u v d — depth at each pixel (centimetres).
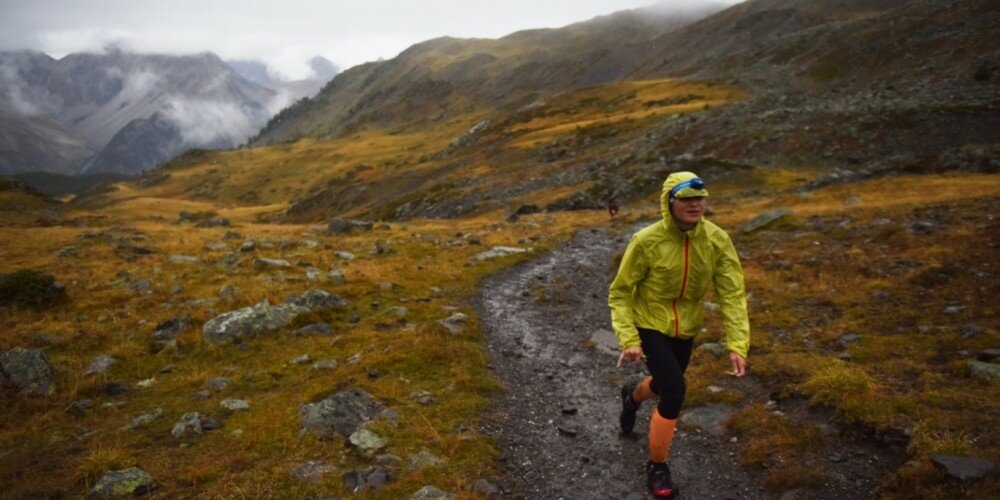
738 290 584
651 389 659
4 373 1046
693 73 19788
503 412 865
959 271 1267
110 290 1897
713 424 780
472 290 1788
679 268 568
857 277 1416
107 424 856
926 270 1299
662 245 568
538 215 4888
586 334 1305
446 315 1438
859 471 613
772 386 860
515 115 16900
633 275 590
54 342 1312
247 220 14875
